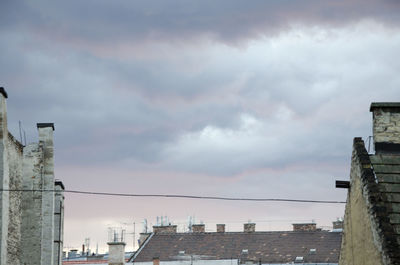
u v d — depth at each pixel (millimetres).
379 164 22531
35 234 33219
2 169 28141
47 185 34656
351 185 24203
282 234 72000
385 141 23734
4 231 27969
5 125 28688
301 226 74062
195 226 77562
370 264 21484
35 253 33000
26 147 34281
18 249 32500
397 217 20562
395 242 19562
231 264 66000
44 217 34344
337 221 76562
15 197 31969
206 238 72875
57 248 37438
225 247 71000
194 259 68688
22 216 33312
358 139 23703
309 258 67438
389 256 19250
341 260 26844
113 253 60969
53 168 34875
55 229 37781
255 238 72000
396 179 21922
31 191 33594
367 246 21812
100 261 73062
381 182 21844
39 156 34250
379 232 20203
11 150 31031
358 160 22844
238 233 72875
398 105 23891
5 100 28797
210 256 69625
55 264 37125
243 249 70312
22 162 33625
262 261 68062
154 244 72500
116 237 64125
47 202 34500
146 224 84438
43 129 35000
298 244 70000
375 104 24016
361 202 22531
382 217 20391
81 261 73125
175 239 73125
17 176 32500
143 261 69312
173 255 70250
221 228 75938
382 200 21109
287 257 68250
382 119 23906
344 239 26062
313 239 70562
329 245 69188
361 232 22672
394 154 23516
